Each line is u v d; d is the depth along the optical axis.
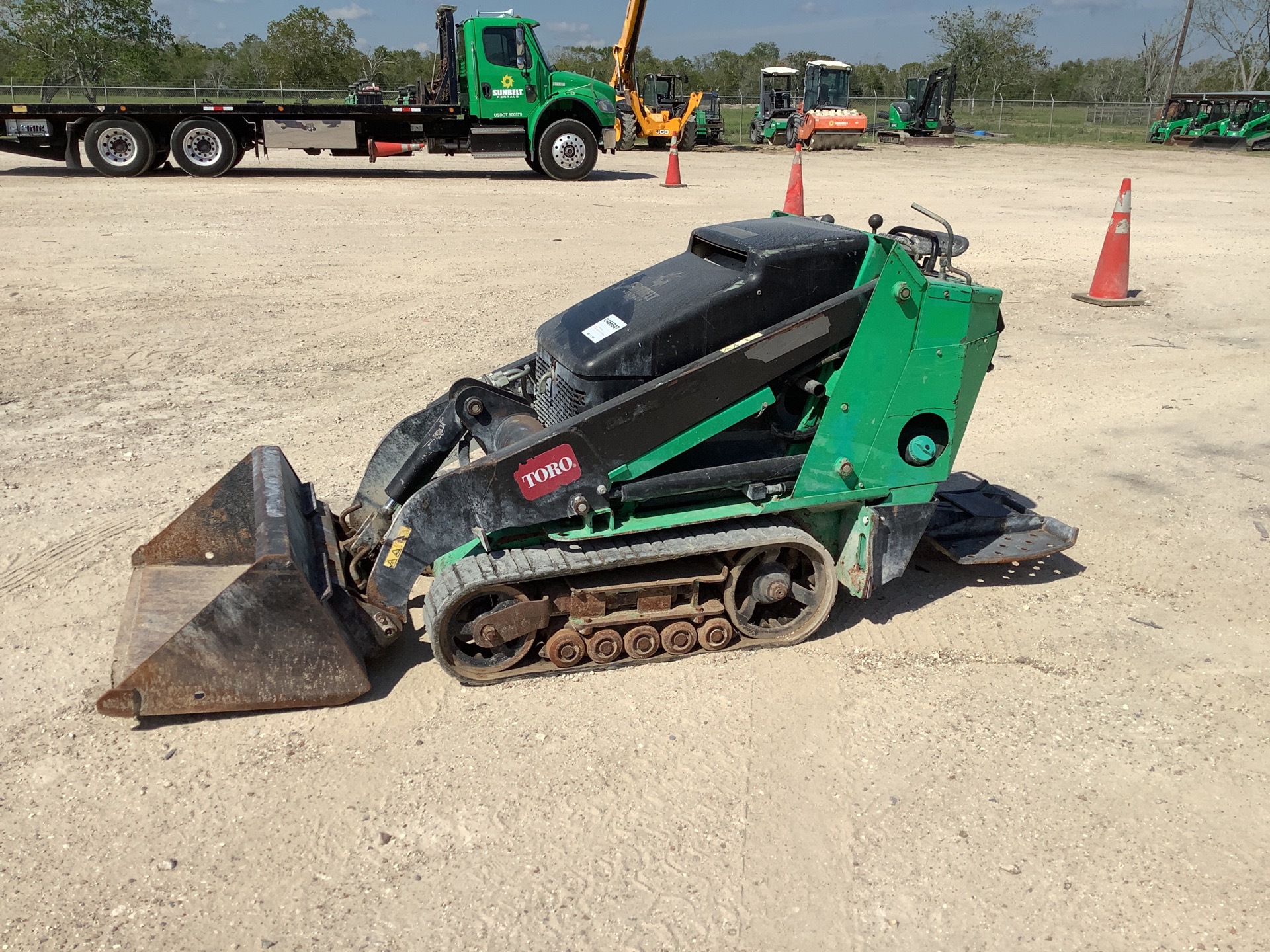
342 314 9.81
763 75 36.78
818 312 4.02
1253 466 6.53
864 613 4.74
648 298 4.23
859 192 19.72
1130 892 3.06
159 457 6.37
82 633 4.43
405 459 4.93
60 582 4.86
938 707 4.00
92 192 17.30
